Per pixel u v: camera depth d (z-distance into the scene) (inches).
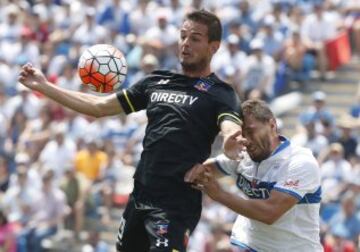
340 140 2337.6
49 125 2554.1
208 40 1016.9
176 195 1009.5
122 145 2461.9
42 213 2316.7
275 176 1053.8
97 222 2342.5
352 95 2667.3
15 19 2942.9
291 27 2748.5
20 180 2329.0
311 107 2491.4
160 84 1036.5
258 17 2780.5
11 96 2768.2
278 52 2684.5
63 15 2987.2
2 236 2240.4
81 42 2819.9
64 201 2325.3
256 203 1018.7
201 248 2085.4
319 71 2704.2
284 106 2593.5
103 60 1041.5
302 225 1066.7
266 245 1080.2
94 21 2864.2
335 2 2866.6
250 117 1045.8
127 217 1034.7
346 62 2763.3
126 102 1058.7
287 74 2677.2
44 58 2832.2
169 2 2908.5
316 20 2748.5
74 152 2444.6
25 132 2559.1
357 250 2046.0
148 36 2728.8
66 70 2669.8
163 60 2696.9
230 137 942.4
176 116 1012.5
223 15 2787.9
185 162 1007.6
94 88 1048.8
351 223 2053.4
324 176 2230.6
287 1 2842.0
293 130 2559.1
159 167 1011.9
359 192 2180.1
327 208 2162.9
